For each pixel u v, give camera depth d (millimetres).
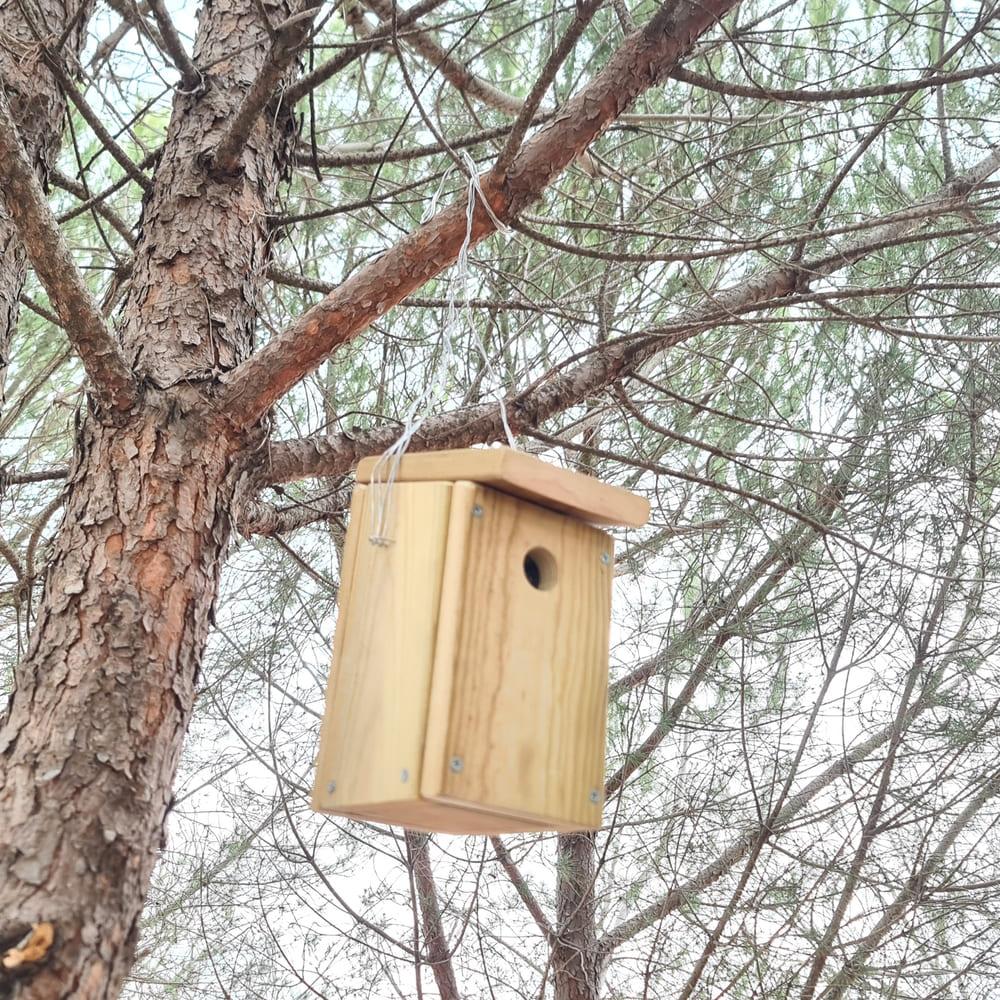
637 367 3244
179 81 2836
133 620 2051
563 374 3137
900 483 3686
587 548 2020
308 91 2908
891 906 3539
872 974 3422
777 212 4078
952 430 3799
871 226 2689
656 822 3836
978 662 3818
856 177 4262
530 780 1850
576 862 4121
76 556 2121
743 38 2879
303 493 3834
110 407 2248
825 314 4004
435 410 3715
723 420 4285
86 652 2008
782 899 3572
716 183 3969
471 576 1849
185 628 2107
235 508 2328
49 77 3189
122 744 1933
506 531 1909
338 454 2736
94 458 2238
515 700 1855
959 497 3854
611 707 4004
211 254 2625
